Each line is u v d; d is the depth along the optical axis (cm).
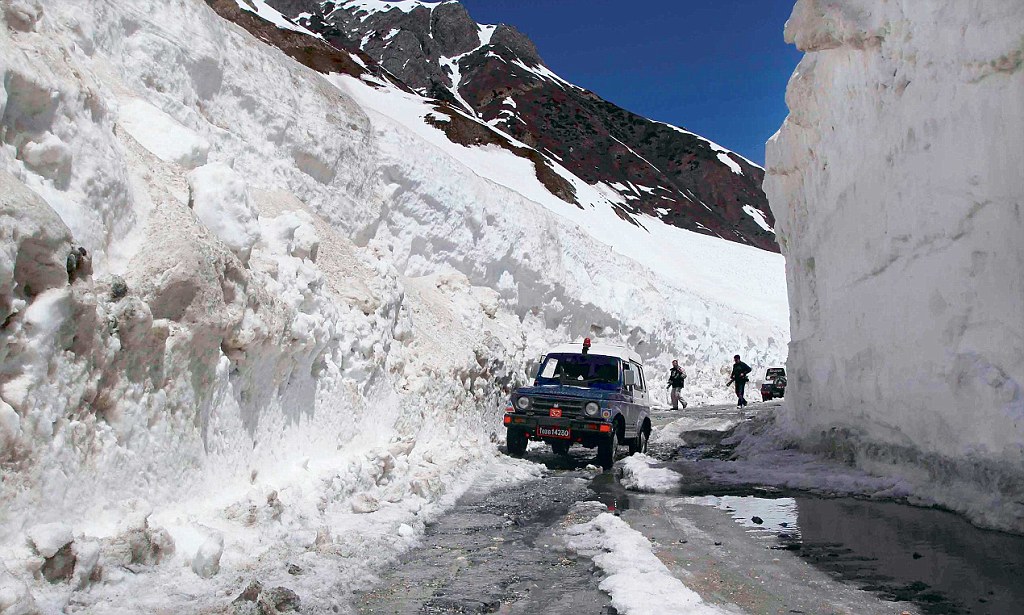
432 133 6506
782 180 1277
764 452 1193
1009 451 614
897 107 837
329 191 1448
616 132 13838
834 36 956
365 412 855
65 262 404
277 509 546
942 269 734
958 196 711
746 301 4838
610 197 7462
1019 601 423
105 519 420
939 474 729
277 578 437
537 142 11000
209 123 1125
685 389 2941
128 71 934
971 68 688
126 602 367
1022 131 629
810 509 733
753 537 604
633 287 3009
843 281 998
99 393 435
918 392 769
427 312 1395
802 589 450
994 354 657
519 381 1683
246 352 588
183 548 444
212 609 370
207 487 531
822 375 1074
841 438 995
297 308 713
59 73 511
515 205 2392
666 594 430
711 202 11906
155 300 498
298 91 1450
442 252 1906
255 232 675
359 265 1065
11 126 451
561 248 2609
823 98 1057
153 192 586
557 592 450
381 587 455
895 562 512
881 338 869
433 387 1098
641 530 635
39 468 376
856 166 955
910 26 795
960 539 574
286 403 679
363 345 873
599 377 1202
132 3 1026
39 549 349
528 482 933
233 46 1273
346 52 8000
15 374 371
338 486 655
